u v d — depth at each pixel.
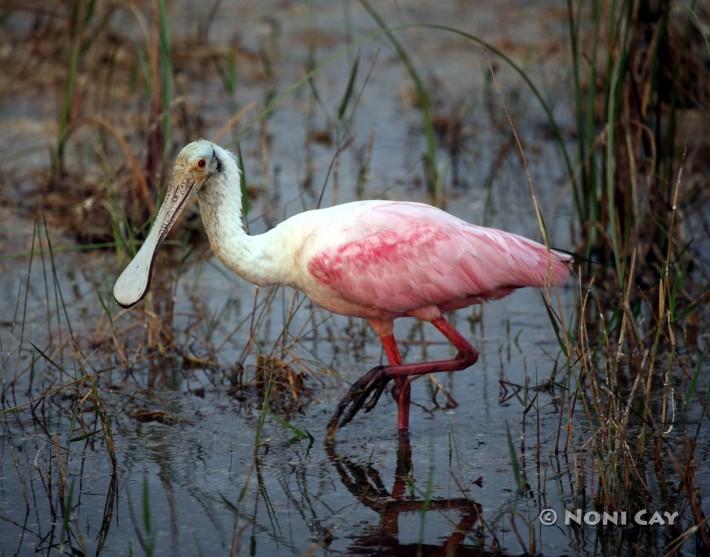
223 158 10.97
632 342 12.35
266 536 9.16
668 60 14.68
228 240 11.01
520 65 22.91
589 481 10.05
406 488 10.01
